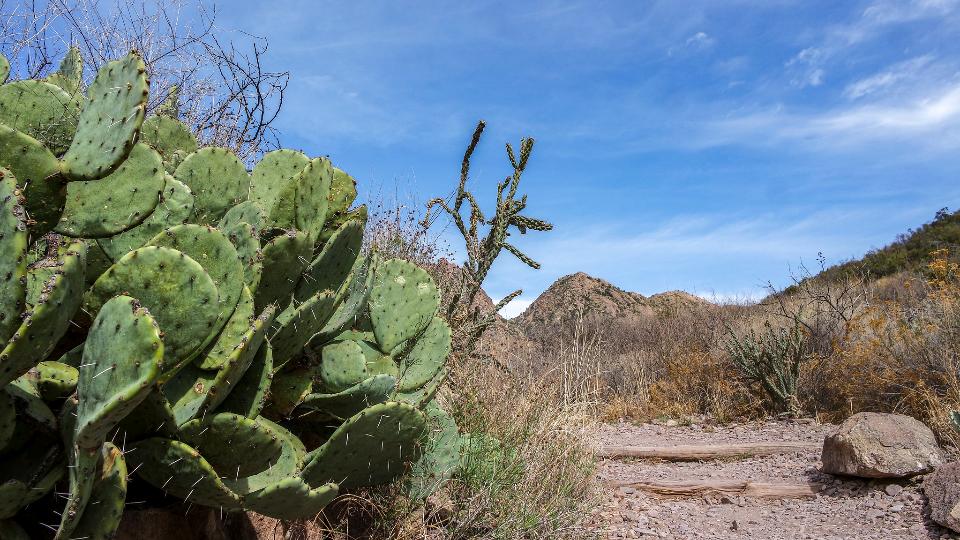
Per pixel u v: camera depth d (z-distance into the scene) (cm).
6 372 165
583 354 560
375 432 253
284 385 287
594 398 552
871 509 458
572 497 400
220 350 238
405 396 342
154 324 166
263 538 257
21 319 168
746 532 441
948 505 415
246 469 226
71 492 171
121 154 198
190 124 450
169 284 206
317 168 298
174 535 219
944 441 538
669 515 474
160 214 257
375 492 305
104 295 205
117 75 207
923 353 645
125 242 251
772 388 765
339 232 296
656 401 842
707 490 517
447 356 361
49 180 205
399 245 516
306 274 299
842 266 1856
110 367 167
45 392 202
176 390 231
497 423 404
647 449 628
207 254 234
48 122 258
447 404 411
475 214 430
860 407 695
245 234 261
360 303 324
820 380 766
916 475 480
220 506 220
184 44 450
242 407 240
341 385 287
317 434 306
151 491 229
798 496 504
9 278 164
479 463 351
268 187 335
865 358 700
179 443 200
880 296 1136
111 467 176
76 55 353
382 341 346
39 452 192
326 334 314
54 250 251
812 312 990
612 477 557
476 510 329
